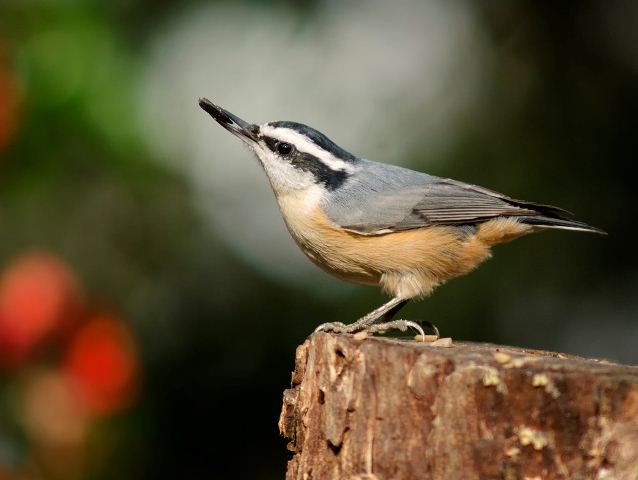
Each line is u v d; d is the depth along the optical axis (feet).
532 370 20.63
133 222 38.50
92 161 35.86
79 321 29.60
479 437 20.72
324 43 44.68
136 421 33.91
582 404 20.17
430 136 43.68
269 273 41.57
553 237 42.50
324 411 23.00
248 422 40.34
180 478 39.32
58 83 34.06
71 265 36.50
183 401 39.83
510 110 43.70
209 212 41.70
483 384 20.70
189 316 40.45
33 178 34.86
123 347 30.30
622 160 42.57
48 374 29.17
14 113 32.65
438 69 45.50
